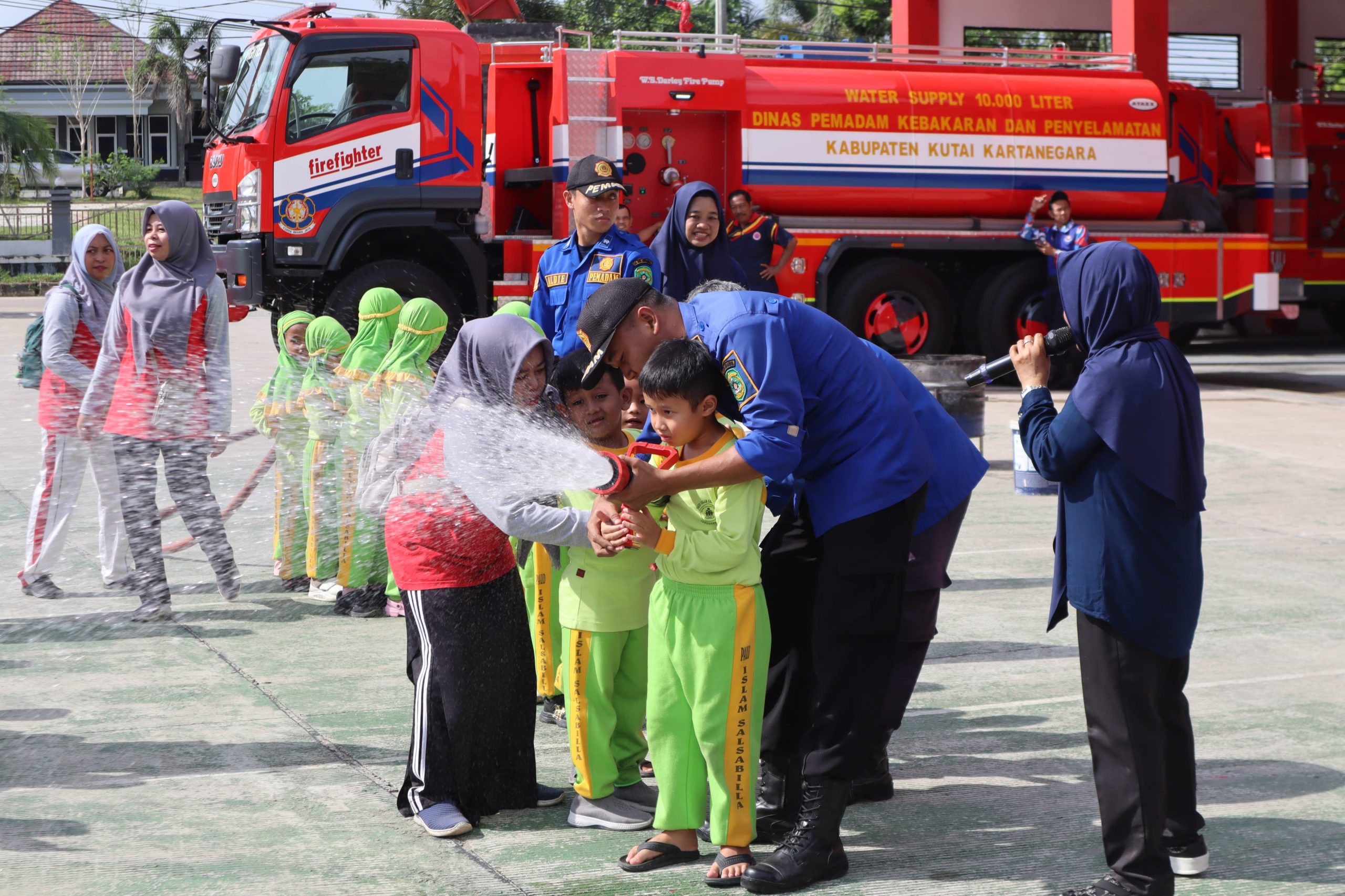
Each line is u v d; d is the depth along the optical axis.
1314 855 3.32
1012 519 7.62
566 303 4.92
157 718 4.24
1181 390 2.91
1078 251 3.01
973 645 5.22
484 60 11.47
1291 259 15.69
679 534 3.06
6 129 29.39
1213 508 7.89
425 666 3.40
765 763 3.49
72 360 5.48
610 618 3.37
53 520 5.57
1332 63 17.86
